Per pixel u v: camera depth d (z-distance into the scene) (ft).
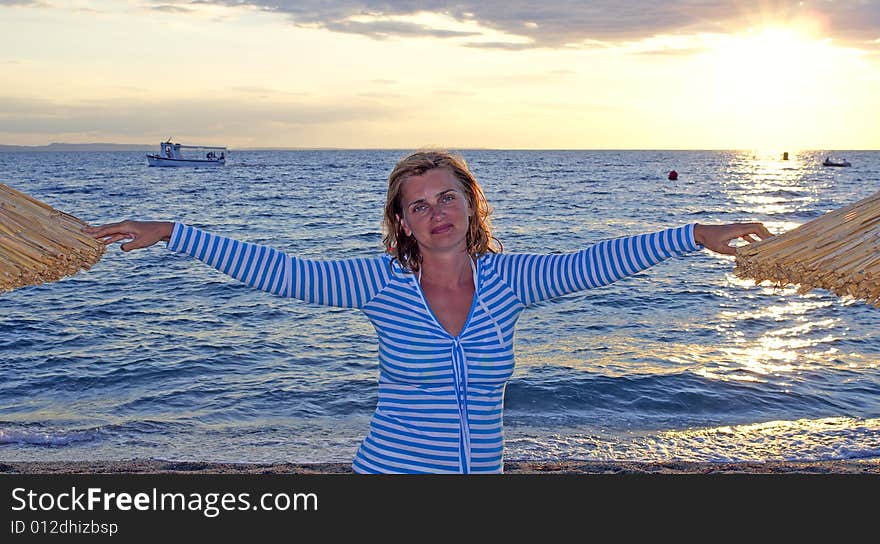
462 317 9.01
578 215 139.03
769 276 8.64
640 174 336.08
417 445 8.82
